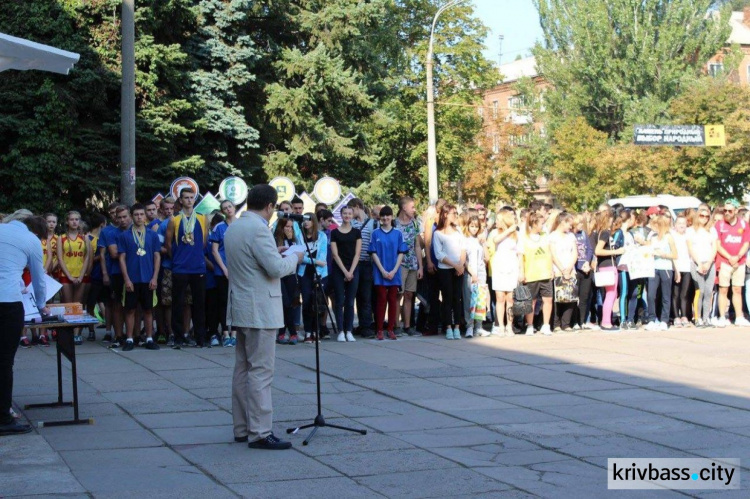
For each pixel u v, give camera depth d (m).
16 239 8.11
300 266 13.98
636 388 10.14
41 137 22.70
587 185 47.66
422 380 10.72
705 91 42.03
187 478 6.53
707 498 5.98
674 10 53.88
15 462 7.00
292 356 12.64
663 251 15.52
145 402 9.47
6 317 7.98
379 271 14.35
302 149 29.34
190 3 26.06
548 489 6.19
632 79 54.66
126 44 17.08
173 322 13.70
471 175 52.19
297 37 31.16
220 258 13.86
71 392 10.06
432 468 6.76
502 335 14.82
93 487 6.27
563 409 8.96
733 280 16.30
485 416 8.65
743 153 40.47
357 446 7.48
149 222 14.47
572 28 57.34
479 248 14.61
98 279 14.29
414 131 47.56
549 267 14.88
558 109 58.16
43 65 9.73
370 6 31.38
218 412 8.98
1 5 23.67
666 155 42.56
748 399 9.44
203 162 25.28
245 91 29.09
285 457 7.15
